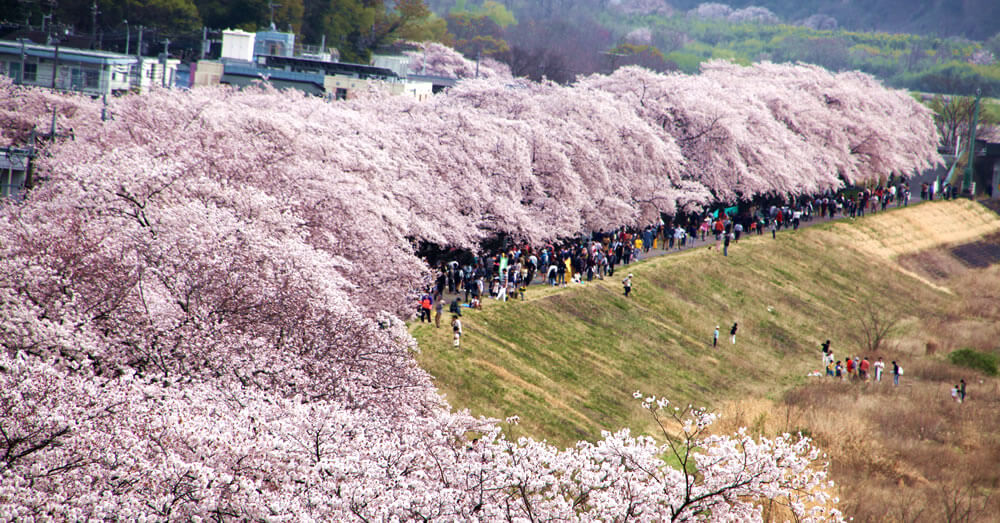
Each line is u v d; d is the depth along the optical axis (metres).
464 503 65.00
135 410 65.56
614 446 71.38
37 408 60.19
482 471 66.94
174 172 107.62
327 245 133.25
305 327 91.69
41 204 111.38
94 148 163.75
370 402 88.44
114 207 99.94
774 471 68.00
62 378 65.00
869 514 117.19
